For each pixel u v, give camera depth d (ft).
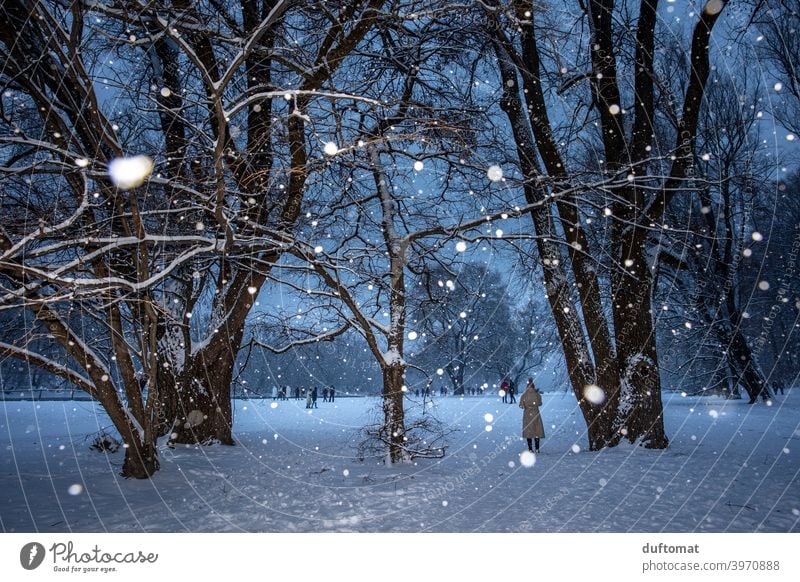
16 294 20.01
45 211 25.08
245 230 30.45
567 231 41.75
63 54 19.57
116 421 27.48
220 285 42.37
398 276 35.91
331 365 140.77
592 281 41.09
